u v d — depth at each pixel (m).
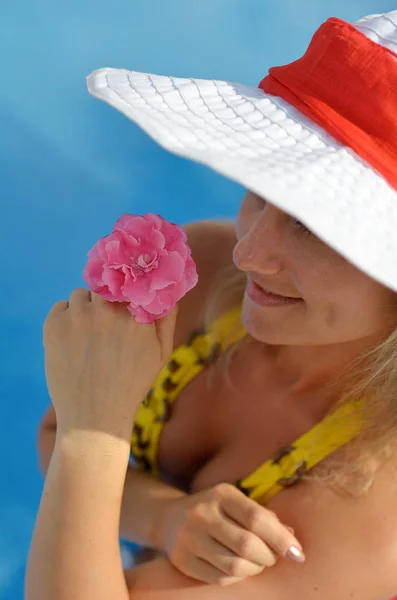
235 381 1.10
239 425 1.09
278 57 1.77
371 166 0.92
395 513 1.00
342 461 1.03
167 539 1.03
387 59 0.93
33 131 1.62
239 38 1.78
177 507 1.04
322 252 0.95
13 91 1.64
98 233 1.59
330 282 0.96
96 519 1.00
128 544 1.19
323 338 1.00
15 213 1.57
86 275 0.97
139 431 1.12
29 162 1.60
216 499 1.02
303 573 1.00
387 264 0.88
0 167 1.59
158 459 1.12
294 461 1.04
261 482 1.04
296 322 1.00
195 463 1.12
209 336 1.12
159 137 0.90
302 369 1.07
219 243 1.16
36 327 1.50
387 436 1.02
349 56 0.94
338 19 0.95
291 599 1.01
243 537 1.00
